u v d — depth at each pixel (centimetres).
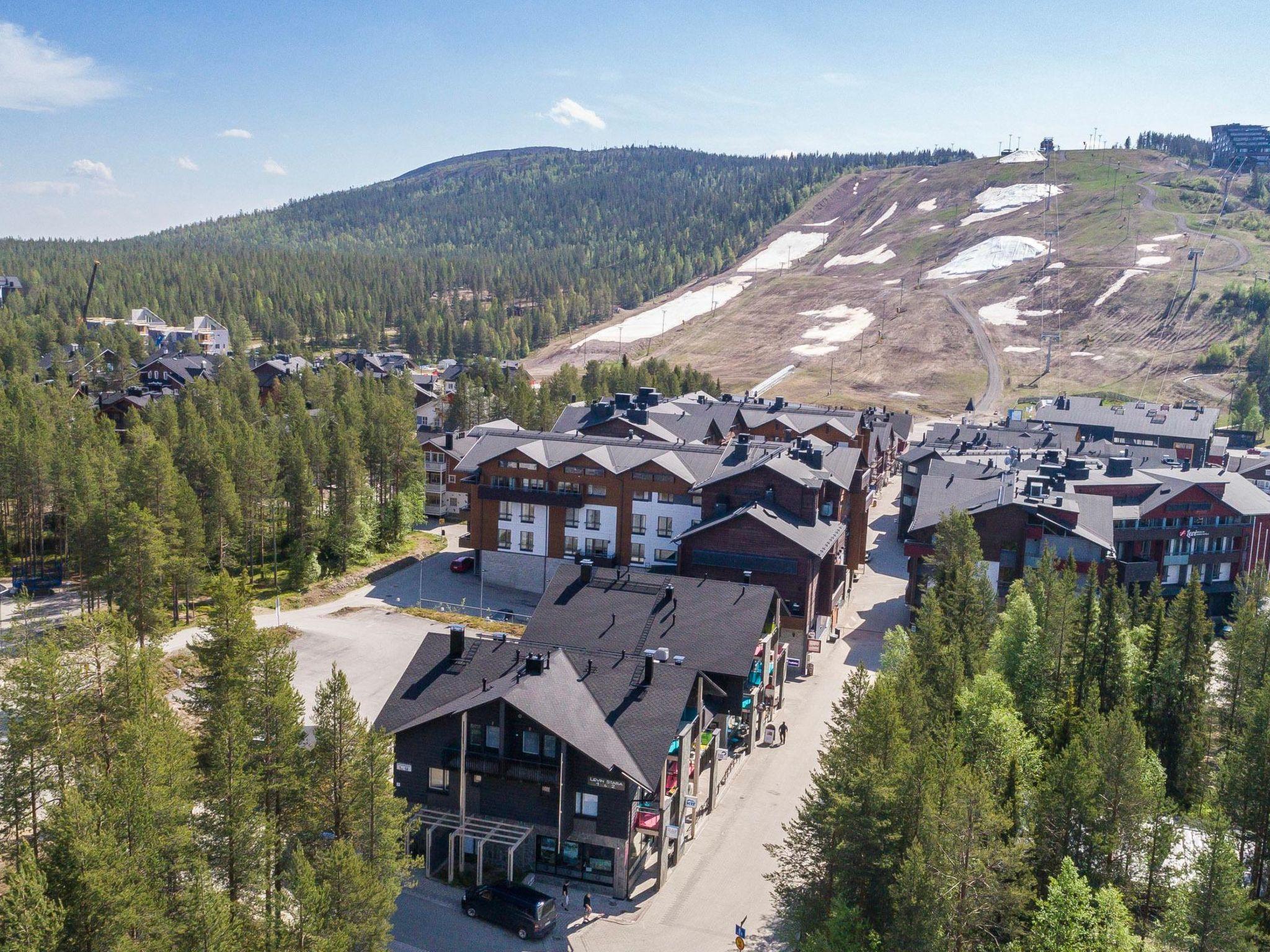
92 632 5962
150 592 8062
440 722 5631
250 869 4550
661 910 5391
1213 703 7525
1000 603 9925
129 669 5528
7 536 11388
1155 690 7312
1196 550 11219
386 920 4384
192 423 13038
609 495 10738
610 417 13525
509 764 5459
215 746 4653
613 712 5750
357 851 4725
